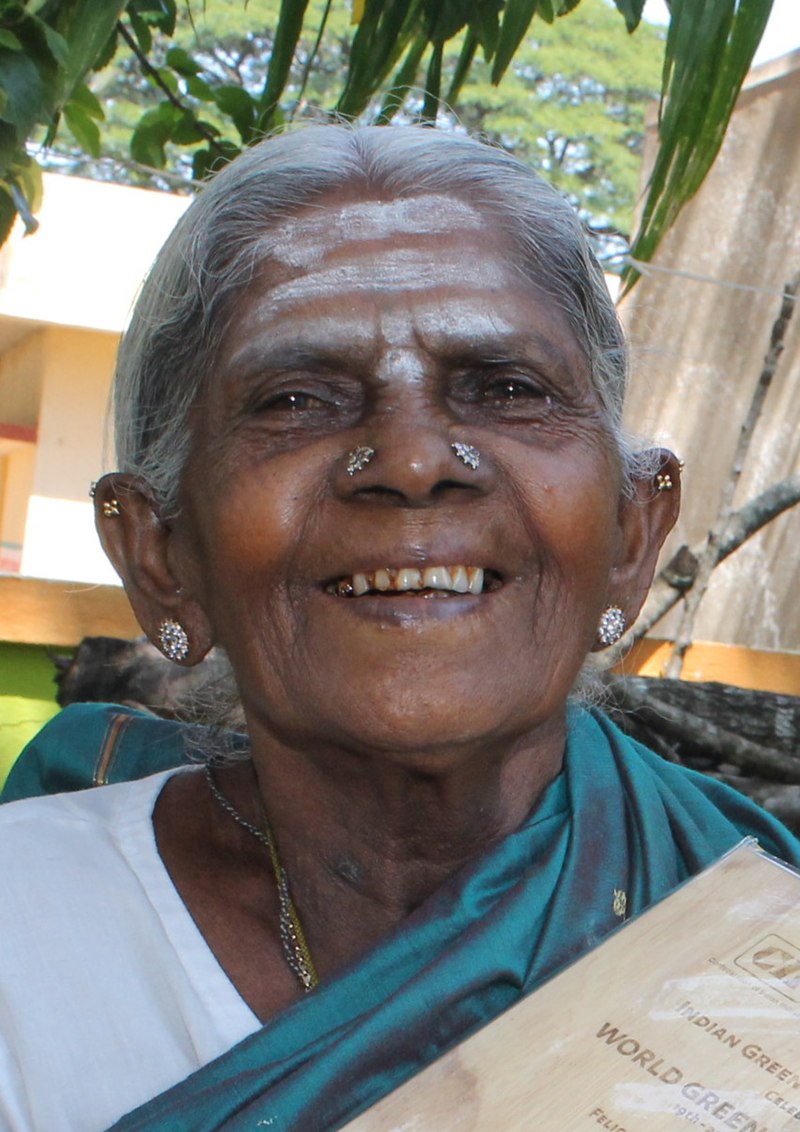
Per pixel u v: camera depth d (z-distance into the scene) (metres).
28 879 1.54
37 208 2.47
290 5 2.44
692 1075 1.10
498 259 1.42
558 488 1.38
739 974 1.19
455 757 1.36
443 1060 1.14
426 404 1.38
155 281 1.52
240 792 1.62
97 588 2.92
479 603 1.36
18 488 10.34
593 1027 1.15
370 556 1.33
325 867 1.51
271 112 2.61
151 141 2.84
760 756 2.91
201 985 1.48
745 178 5.54
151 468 1.54
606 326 1.50
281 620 1.38
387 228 1.42
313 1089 1.27
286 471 1.37
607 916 1.41
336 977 1.38
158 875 1.56
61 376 9.65
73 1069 1.43
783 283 5.52
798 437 5.59
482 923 1.37
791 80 5.52
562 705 1.48
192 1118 1.31
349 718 1.33
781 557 5.68
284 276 1.42
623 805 1.53
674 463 1.59
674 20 2.06
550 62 10.43
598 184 10.77
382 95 2.43
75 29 2.12
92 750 1.95
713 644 3.30
